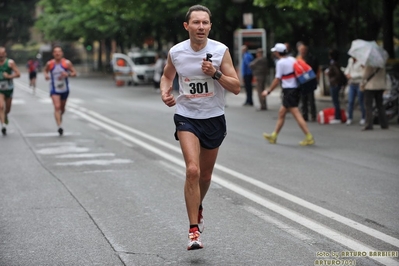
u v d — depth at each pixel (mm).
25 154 32812
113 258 15383
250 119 49719
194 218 15195
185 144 15477
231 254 15547
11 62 40719
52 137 39906
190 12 15562
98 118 52219
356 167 27844
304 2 54188
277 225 18172
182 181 25062
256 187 23609
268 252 15656
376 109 43844
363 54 39594
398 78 44312
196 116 15727
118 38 132500
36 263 15148
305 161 29531
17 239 17234
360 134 39250
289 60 34656
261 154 31719
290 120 48156
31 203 21594
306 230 17594
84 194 22875
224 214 19562
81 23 131000
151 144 36000
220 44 15742
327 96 67312
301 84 34312
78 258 15430
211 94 15695
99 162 29891
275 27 91812
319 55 81500
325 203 20906
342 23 81312
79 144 36375
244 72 62375
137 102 70938
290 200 21406
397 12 91250
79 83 122125
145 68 108438
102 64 194125
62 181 25344
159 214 19734
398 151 32406
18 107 65750
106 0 84875
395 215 19234
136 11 88000
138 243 16625
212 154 16094
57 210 20500
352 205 20594
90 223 18766
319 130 41625
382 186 23672
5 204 21531
